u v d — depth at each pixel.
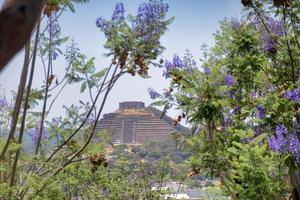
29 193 5.82
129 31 7.09
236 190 7.26
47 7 5.52
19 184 5.87
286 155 7.04
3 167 5.60
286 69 9.07
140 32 7.11
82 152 7.51
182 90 7.62
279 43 9.09
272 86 8.93
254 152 6.82
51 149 7.73
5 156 5.77
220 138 8.15
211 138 7.75
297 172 7.38
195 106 7.39
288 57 9.09
